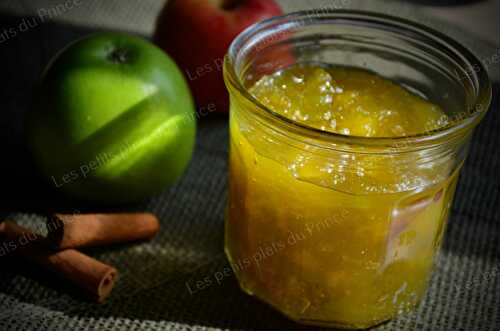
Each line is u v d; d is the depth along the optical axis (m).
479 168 0.44
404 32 0.37
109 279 0.37
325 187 0.32
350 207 0.32
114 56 0.39
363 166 0.32
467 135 0.33
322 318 0.35
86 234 0.38
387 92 0.37
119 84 0.38
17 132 0.45
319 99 0.36
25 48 0.50
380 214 0.32
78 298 0.37
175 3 0.46
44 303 0.36
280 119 0.31
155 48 0.40
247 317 0.36
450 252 0.40
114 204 0.41
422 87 0.37
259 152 0.33
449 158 0.33
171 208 0.41
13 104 0.46
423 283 0.36
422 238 0.34
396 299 0.35
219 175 0.43
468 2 0.55
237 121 0.34
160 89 0.39
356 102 0.36
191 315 0.36
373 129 0.35
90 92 0.38
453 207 0.42
